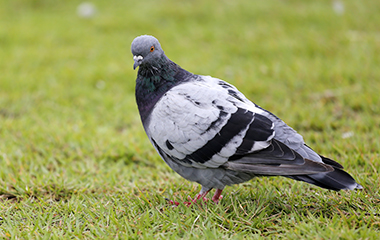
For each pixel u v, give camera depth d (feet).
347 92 29.81
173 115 15.53
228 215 15.46
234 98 15.61
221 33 47.01
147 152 23.94
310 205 16.21
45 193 18.95
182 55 41.14
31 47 45.47
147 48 16.55
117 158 23.76
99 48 45.03
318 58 37.73
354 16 49.01
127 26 51.24
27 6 62.08
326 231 13.58
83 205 16.98
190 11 54.60
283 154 14.15
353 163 19.86
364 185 17.20
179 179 20.31
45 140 25.45
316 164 13.74
